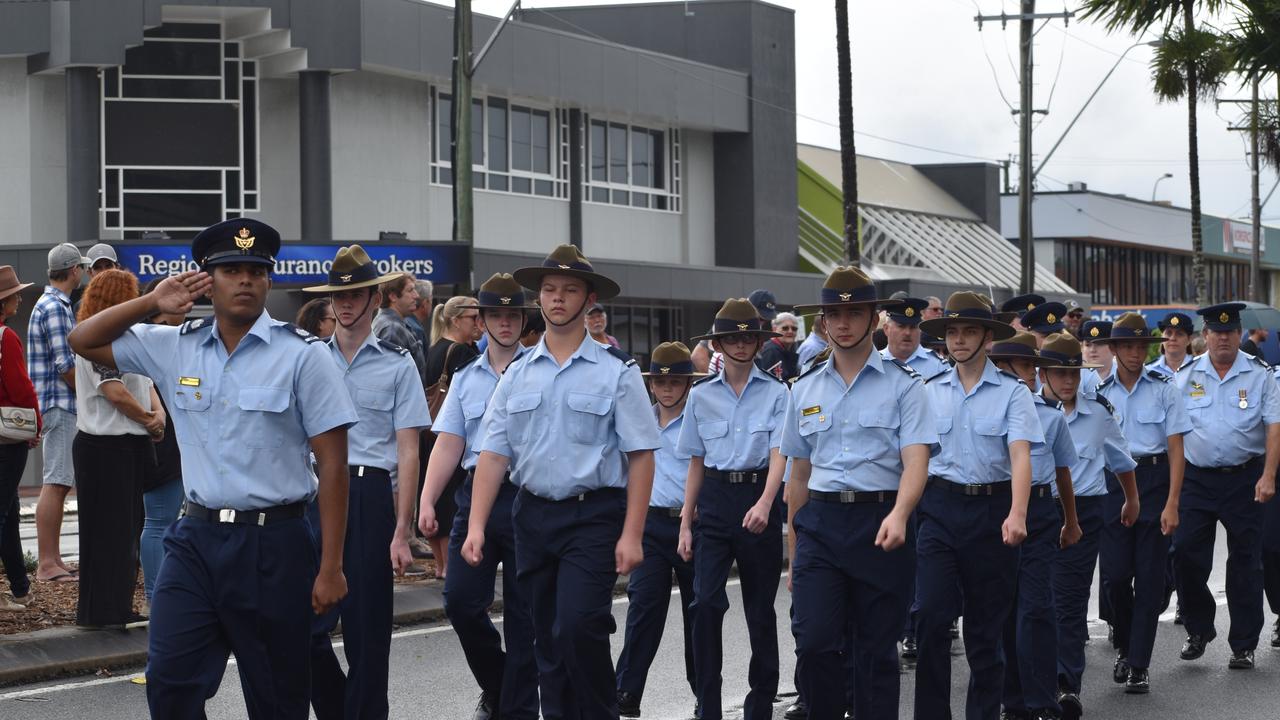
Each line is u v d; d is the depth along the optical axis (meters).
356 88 30.59
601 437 6.90
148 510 10.09
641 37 41.25
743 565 8.48
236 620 5.88
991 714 8.01
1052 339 9.38
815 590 7.16
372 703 7.50
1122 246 67.12
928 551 8.01
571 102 35.22
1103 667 10.60
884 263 45.50
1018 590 8.55
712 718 8.31
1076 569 9.13
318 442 5.95
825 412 7.21
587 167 36.94
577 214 36.12
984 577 8.01
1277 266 82.44
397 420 7.71
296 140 29.56
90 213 27.58
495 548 7.88
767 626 8.43
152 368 5.95
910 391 7.14
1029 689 8.48
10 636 9.54
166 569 5.88
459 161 24.06
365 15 29.34
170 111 28.47
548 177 35.66
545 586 7.02
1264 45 14.58
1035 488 8.60
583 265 6.93
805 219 43.88
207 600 5.86
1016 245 64.12
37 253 26.50
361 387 7.64
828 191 45.28
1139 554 9.94
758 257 40.47
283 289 25.95
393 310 11.50
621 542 6.83
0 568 11.40
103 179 28.02
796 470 7.36
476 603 7.87
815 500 7.24
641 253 38.59
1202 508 10.67
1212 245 73.75
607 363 6.95
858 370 7.22
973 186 52.47
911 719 8.71
